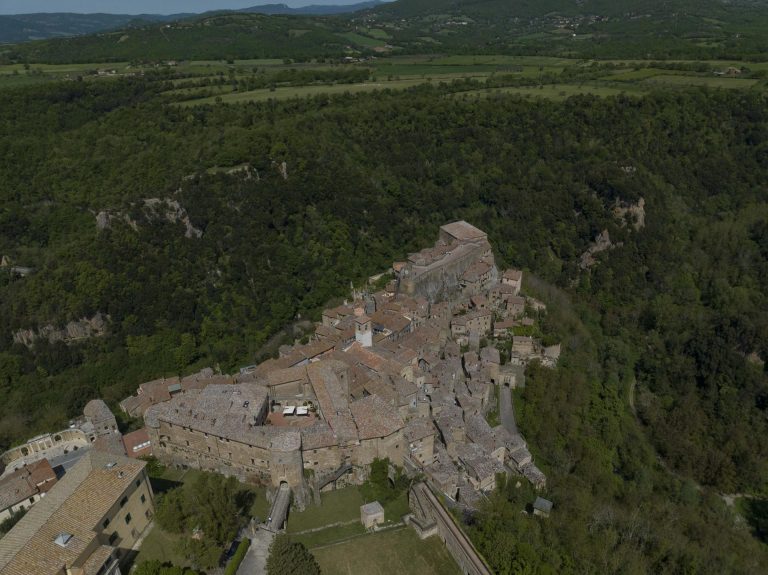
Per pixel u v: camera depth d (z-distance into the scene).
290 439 92.31
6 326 151.25
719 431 162.00
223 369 152.50
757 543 128.62
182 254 167.38
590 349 175.25
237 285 169.25
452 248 189.50
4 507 98.38
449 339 159.12
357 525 90.19
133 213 166.75
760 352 183.25
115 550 76.88
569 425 138.88
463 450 111.44
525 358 151.75
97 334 155.38
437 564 84.38
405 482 97.00
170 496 88.25
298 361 132.12
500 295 179.62
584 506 106.56
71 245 165.38
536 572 81.06
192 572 74.12
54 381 146.12
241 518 87.69
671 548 101.56
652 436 160.12
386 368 123.94
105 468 81.44
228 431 95.12
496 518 89.38
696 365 182.62
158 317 157.25
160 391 132.50
